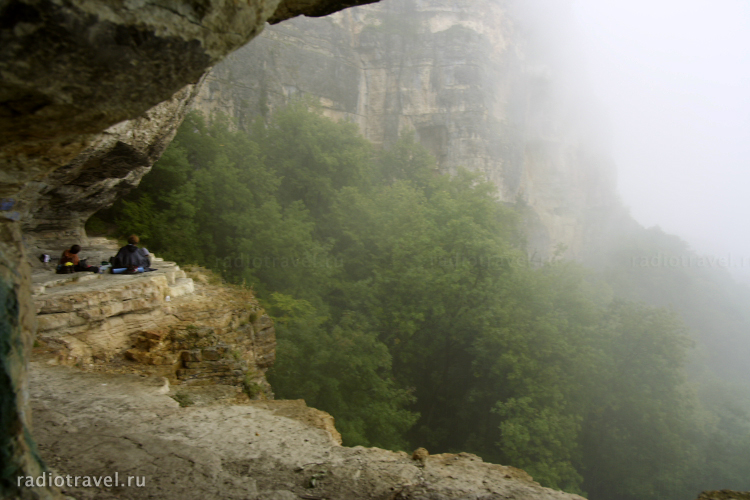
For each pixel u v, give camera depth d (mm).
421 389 25016
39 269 9898
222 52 2145
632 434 23203
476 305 23438
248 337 9164
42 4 1434
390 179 43656
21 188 2229
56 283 7211
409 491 2895
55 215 12312
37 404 3877
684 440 23875
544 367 20438
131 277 8359
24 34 1480
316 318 20547
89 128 2049
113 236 21047
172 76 2025
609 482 24594
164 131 9461
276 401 4496
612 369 23828
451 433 24344
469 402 23578
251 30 2191
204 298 9734
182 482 2832
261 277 24094
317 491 2850
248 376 6898
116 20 1635
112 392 4320
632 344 24109
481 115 61156
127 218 22359
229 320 8758
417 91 61688
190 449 3283
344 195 30406
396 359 24297
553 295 23922
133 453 3150
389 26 63625
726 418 36062
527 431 18250
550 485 16938
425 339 25047
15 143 1939
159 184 24438
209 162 27234
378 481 3018
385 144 61094
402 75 61938
